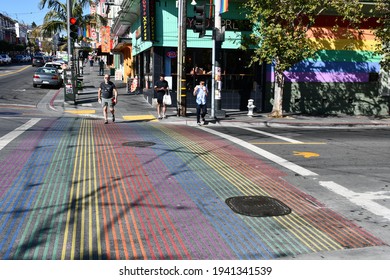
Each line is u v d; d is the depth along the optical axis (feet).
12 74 136.36
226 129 47.50
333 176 25.91
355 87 70.85
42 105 65.57
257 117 59.88
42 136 36.24
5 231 15.96
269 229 17.11
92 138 36.32
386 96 71.77
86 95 80.43
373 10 64.69
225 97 68.49
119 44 96.78
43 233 15.88
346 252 14.96
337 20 68.28
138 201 19.95
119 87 99.40
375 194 22.27
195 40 65.82
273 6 55.36
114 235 15.90
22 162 26.53
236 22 66.49
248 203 20.22
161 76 53.31
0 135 35.91
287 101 69.51
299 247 15.39
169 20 64.34
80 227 16.57
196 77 67.15
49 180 22.88
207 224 17.39
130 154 30.04
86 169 25.45
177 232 16.43
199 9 52.75
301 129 51.57
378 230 17.25
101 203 19.49
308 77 69.46
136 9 73.77
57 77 94.27
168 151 31.65
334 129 53.16
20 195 20.21
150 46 67.00
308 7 54.70
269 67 68.74
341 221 18.26
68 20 67.46
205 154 31.19
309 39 67.21
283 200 21.07
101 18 115.96
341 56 69.72
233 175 25.49
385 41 61.77
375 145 37.99
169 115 57.36
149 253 14.48
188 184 23.17
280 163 29.04
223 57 67.82
